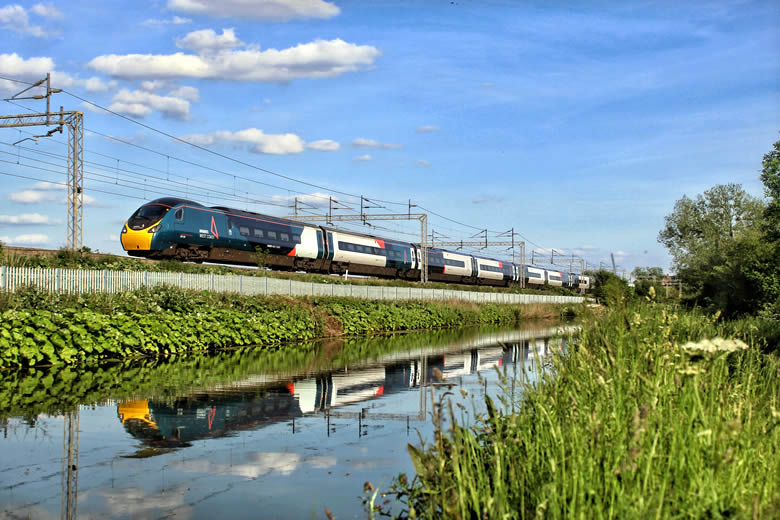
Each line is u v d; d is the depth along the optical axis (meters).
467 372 15.59
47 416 9.05
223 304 23.81
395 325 34.97
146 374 13.75
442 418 4.32
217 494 5.93
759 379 7.44
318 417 9.63
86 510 5.42
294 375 14.45
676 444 4.02
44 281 18.83
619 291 9.16
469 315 44.84
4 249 22.30
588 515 3.68
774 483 3.89
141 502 5.66
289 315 26.34
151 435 8.12
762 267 24.98
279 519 5.29
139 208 32.25
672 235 56.31
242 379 13.47
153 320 18.59
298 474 6.64
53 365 14.63
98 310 18.11
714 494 3.43
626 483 3.80
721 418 4.19
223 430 8.54
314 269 44.50
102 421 8.84
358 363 17.48
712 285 29.73
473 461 5.31
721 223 53.31
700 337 9.41
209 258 34.72
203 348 19.81
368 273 50.66
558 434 4.45
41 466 6.64
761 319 19.22
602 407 4.70
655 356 5.74
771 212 23.81
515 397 9.83
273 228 39.50
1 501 5.58
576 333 10.43
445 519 4.27
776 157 23.08
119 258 27.25
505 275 73.44
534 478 4.36
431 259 59.47
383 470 6.84
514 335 31.97
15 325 14.54
